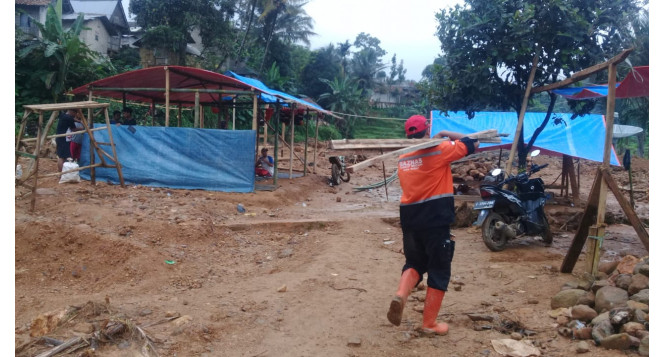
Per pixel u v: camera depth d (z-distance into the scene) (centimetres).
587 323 427
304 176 1590
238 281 592
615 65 571
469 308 491
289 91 3750
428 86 1109
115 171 1133
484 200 752
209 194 1063
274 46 4094
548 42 930
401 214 432
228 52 3331
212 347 395
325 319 461
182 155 1115
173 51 2975
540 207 761
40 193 856
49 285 559
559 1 886
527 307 488
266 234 830
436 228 414
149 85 1312
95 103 952
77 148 1147
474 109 1105
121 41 3697
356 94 4653
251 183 1112
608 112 561
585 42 966
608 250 736
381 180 1775
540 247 766
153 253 621
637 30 1568
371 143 418
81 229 642
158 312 460
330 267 629
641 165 2269
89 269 588
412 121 454
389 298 523
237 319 451
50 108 828
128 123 1270
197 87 1362
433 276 419
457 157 419
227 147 1107
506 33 968
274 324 448
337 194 1399
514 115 1346
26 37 2273
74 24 2311
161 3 2969
